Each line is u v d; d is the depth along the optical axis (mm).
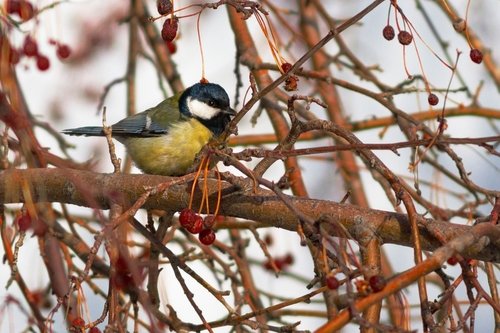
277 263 11820
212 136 10688
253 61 10695
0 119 6465
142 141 10734
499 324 7004
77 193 7379
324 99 11852
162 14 6340
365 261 6520
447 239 6461
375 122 11555
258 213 7059
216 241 10180
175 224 9375
